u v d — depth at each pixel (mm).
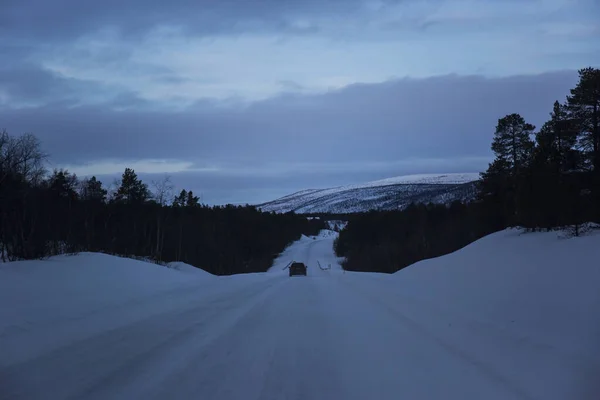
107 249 44594
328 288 25766
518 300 12117
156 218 55969
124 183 68375
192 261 62844
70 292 14242
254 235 98750
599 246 16297
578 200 25688
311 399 6711
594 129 31500
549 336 8836
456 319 12047
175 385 7215
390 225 92875
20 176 27062
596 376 6723
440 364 8375
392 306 16250
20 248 23203
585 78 31172
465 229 60938
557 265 14992
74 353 8367
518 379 7242
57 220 31094
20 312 10586
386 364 8500
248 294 21344
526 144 46094
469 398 6609
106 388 6949
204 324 12391
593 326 8617
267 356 9117
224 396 6793
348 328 12164
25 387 6672
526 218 29844
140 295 16297
